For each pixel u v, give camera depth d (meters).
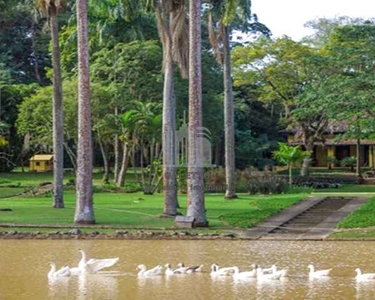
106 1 72.25
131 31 75.62
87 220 42.38
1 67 89.94
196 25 42.38
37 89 82.62
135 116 64.62
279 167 88.00
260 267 29.78
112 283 28.14
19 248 36.00
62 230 40.41
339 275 29.64
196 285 27.73
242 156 87.06
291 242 38.53
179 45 46.53
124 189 66.50
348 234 40.34
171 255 34.09
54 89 52.19
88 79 42.88
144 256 33.84
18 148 85.25
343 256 33.97
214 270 29.47
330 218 46.44
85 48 42.78
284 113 91.44
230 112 60.41
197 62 42.50
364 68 57.38
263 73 77.12
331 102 53.22
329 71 59.56
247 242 38.41
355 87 53.41
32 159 87.00
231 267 29.92
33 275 29.58
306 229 42.59
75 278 29.11
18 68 95.94
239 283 28.14
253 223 43.66
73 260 32.75
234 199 58.62
